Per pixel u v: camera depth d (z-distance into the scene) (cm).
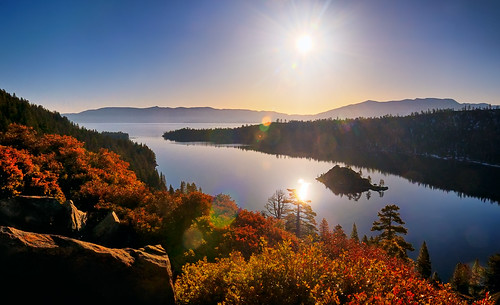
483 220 12438
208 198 3000
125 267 808
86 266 758
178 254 2128
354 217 12531
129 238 2023
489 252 9294
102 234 1777
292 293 878
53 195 2436
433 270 8000
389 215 4853
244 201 14700
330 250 2155
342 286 900
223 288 1036
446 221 12331
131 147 17962
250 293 870
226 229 2594
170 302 862
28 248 694
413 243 10125
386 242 4466
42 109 13850
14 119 8544
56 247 728
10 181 2214
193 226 2495
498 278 4269
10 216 1262
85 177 3259
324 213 13025
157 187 11462
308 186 18388
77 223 1574
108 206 2375
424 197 16075
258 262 998
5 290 668
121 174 4081
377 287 866
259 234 2642
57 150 3894
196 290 1048
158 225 2345
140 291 820
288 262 964
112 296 783
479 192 16962
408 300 821
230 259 1340
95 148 12381
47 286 707
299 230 7644
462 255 9069
